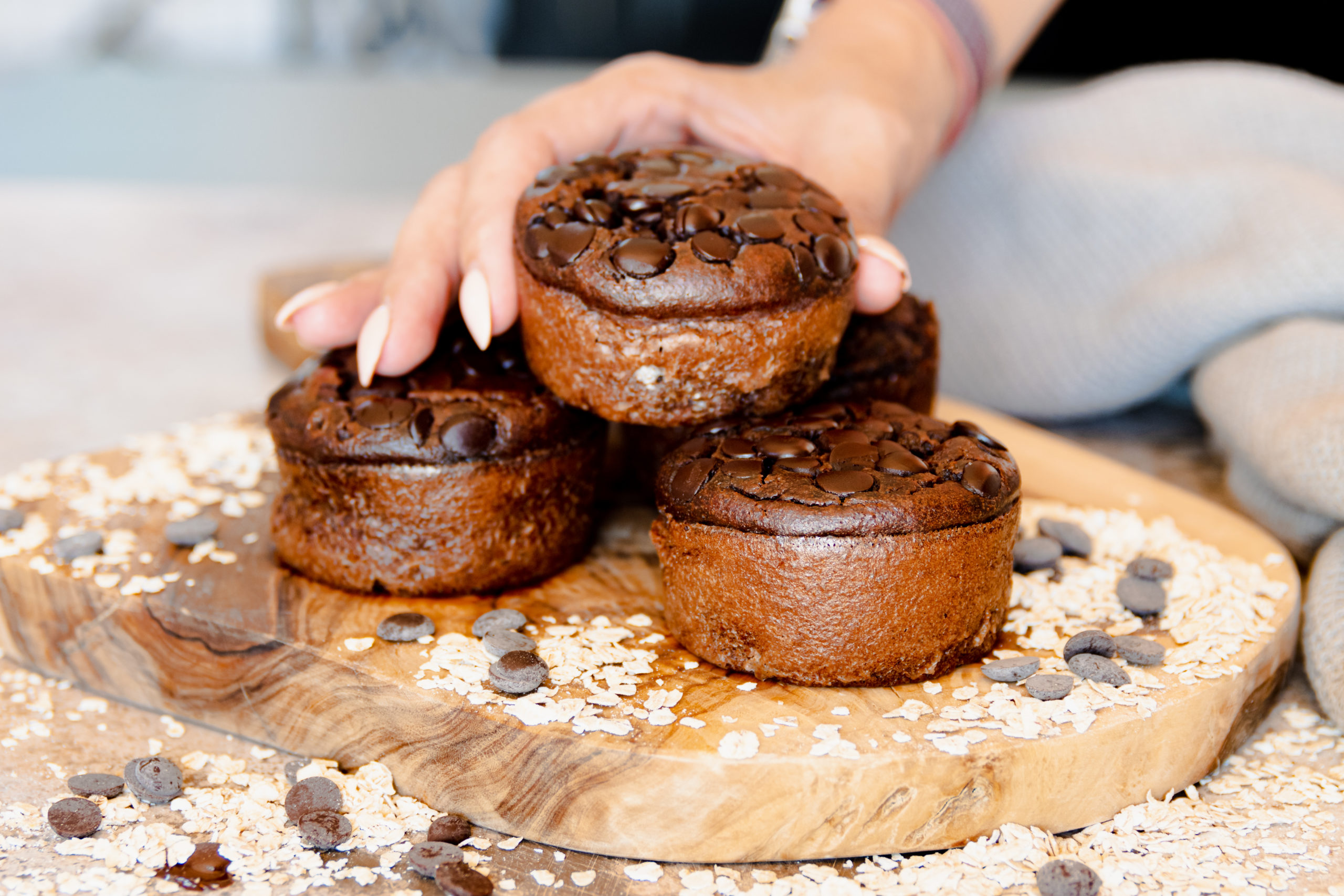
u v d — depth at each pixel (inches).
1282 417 21.7
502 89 51.7
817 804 17.2
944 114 24.7
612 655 18.6
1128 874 17.3
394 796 18.2
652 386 18.8
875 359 20.8
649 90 22.1
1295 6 38.3
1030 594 19.7
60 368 29.4
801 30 26.9
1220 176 25.1
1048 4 26.3
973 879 17.2
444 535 19.5
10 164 56.5
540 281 19.0
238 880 17.2
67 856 17.4
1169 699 17.9
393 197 51.8
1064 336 25.9
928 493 18.0
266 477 22.0
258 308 30.4
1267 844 17.6
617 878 17.3
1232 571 20.2
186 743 18.9
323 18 54.3
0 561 19.7
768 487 18.1
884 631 18.1
